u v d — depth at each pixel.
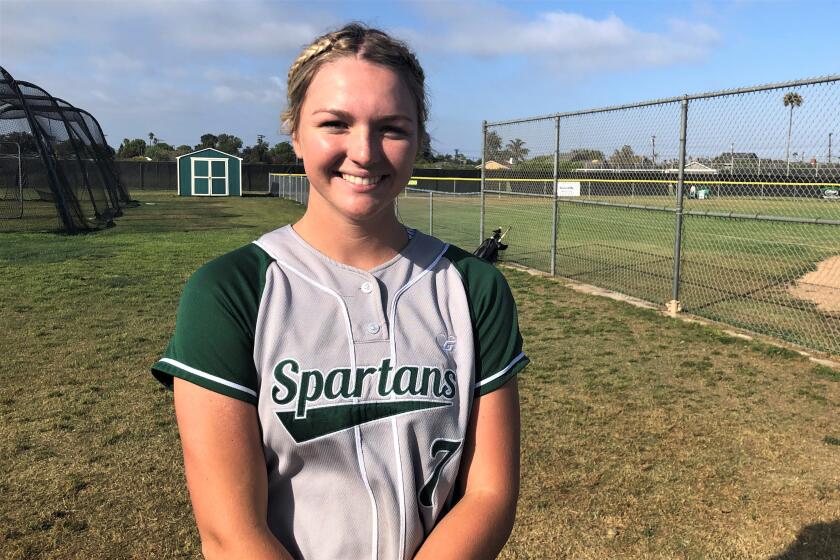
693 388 4.58
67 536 2.74
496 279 1.17
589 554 2.66
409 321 1.04
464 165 42.94
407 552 0.99
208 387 0.94
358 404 0.97
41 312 6.66
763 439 3.74
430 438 1.01
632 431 3.84
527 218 19.22
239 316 0.97
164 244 12.30
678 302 6.84
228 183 32.69
